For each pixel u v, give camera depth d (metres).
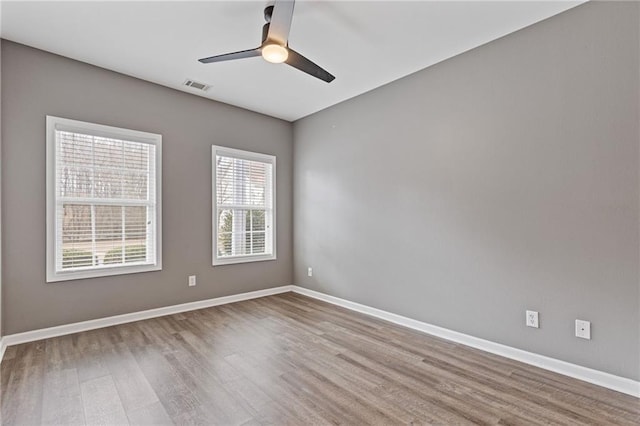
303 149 4.80
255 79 3.53
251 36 2.73
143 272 3.54
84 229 3.21
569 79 2.34
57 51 2.97
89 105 3.20
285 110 4.51
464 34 2.67
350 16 2.44
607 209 2.19
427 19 2.48
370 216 3.81
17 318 2.83
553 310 2.42
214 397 2.05
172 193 3.77
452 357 2.65
